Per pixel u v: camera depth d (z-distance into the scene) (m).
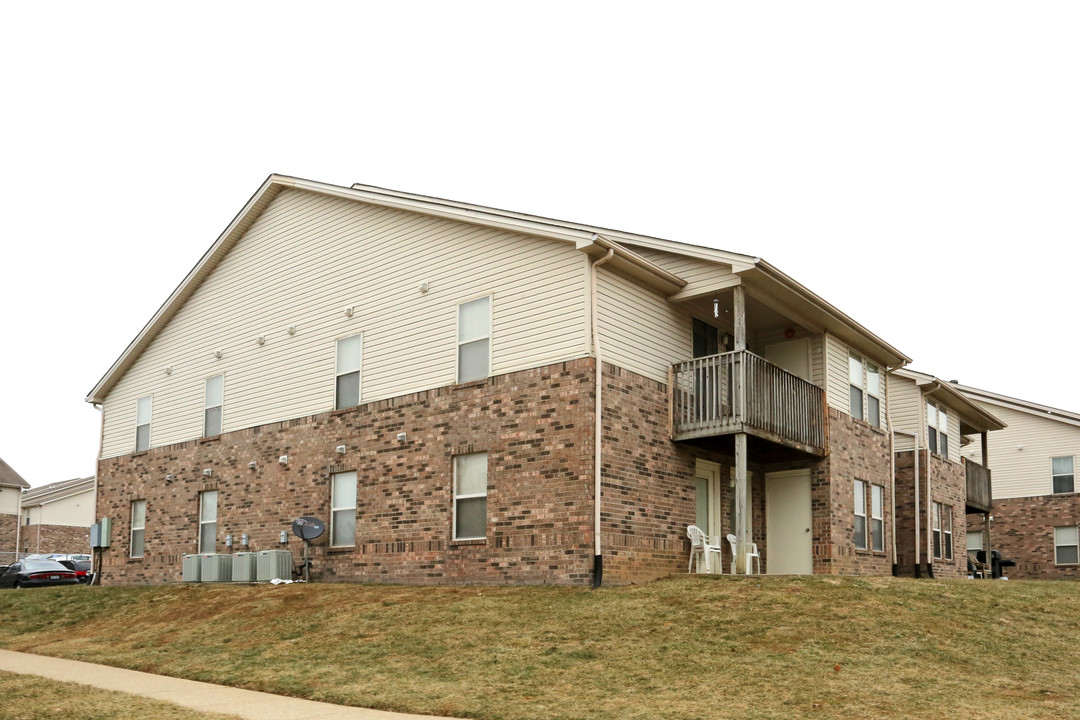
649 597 14.09
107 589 20.77
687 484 17.67
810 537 19.89
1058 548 35.78
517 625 12.96
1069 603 14.85
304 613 14.90
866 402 22.33
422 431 18.06
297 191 22.11
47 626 17.61
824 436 19.84
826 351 20.50
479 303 17.66
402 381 18.69
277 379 21.56
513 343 16.91
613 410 16.03
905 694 9.72
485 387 17.14
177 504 23.61
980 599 14.63
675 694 9.78
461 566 16.88
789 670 10.55
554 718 8.95
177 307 24.98
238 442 22.19
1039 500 36.47
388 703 9.72
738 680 10.23
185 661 12.54
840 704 9.31
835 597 13.80
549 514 15.77
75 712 9.19
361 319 19.89
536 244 16.89
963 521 29.19
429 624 13.35
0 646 15.75
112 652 13.85
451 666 11.21
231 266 23.62
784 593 13.98
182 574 21.95
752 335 21.20
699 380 17.30
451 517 17.23
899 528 25.86
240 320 22.98
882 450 22.98
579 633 12.38
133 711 9.25
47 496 48.84
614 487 15.77
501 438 16.73
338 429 19.78
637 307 17.12
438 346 18.17
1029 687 10.30
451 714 9.28
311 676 11.08
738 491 16.50
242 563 19.66
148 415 25.38
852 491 20.94
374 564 18.38
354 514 19.16
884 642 11.75
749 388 16.94
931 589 15.10
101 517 26.28
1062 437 36.41
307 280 21.36
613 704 9.42
